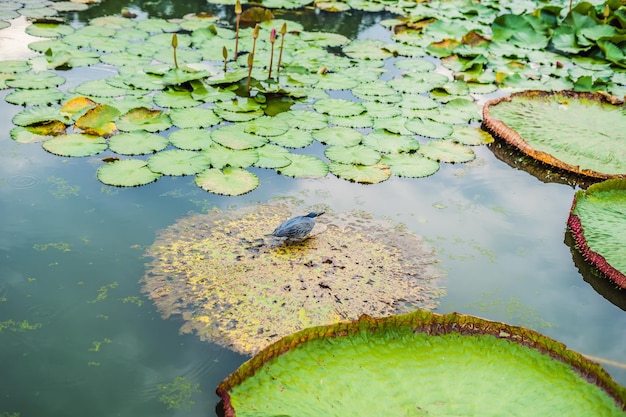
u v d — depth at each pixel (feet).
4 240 13.74
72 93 20.08
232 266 13.38
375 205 16.14
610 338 12.42
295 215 15.31
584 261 14.67
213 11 29.81
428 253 14.53
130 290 12.60
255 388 9.95
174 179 16.37
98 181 16.07
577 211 15.84
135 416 9.99
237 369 9.99
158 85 21.12
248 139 18.29
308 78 22.89
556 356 10.76
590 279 14.12
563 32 28.91
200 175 16.43
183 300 12.40
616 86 24.38
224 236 14.33
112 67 22.57
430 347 10.97
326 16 31.07
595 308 13.26
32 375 10.62
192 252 13.74
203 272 13.16
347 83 22.82
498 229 15.67
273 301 12.50
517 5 35.01
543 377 10.45
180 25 27.37
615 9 31.48
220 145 17.83
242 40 26.12
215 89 21.31
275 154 17.72
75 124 18.07
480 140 19.67
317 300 12.63
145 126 18.49
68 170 16.43
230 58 24.17
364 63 25.00
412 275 13.70
